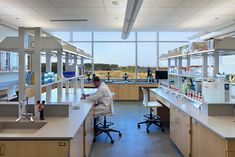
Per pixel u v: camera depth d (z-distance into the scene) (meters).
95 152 3.81
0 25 7.02
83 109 3.55
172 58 5.82
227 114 3.02
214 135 2.38
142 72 10.56
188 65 4.92
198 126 2.83
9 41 2.91
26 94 2.88
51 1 5.09
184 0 5.04
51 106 2.96
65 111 2.97
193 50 3.83
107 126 5.04
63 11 5.96
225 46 3.09
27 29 2.79
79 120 2.75
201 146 2.74
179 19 6.90
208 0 5.04
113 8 5.64
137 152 3.81
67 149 2.10
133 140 4.43
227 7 5.58
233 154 2.10
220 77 3.59
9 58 6.77
